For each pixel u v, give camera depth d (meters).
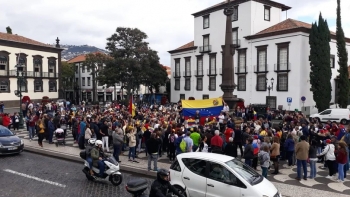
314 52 35.16
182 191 8.41
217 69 47.62
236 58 44.53
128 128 14.97
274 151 12.48
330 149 12.00
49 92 57.66
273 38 39.38
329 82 35.41
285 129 16.69
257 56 41.50
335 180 11.77
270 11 44.22
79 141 17.12
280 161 15.07
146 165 13.60
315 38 35.00
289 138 13.88
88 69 65.19
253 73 42.19
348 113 29.98
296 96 37.06
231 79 27.14
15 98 51.34
